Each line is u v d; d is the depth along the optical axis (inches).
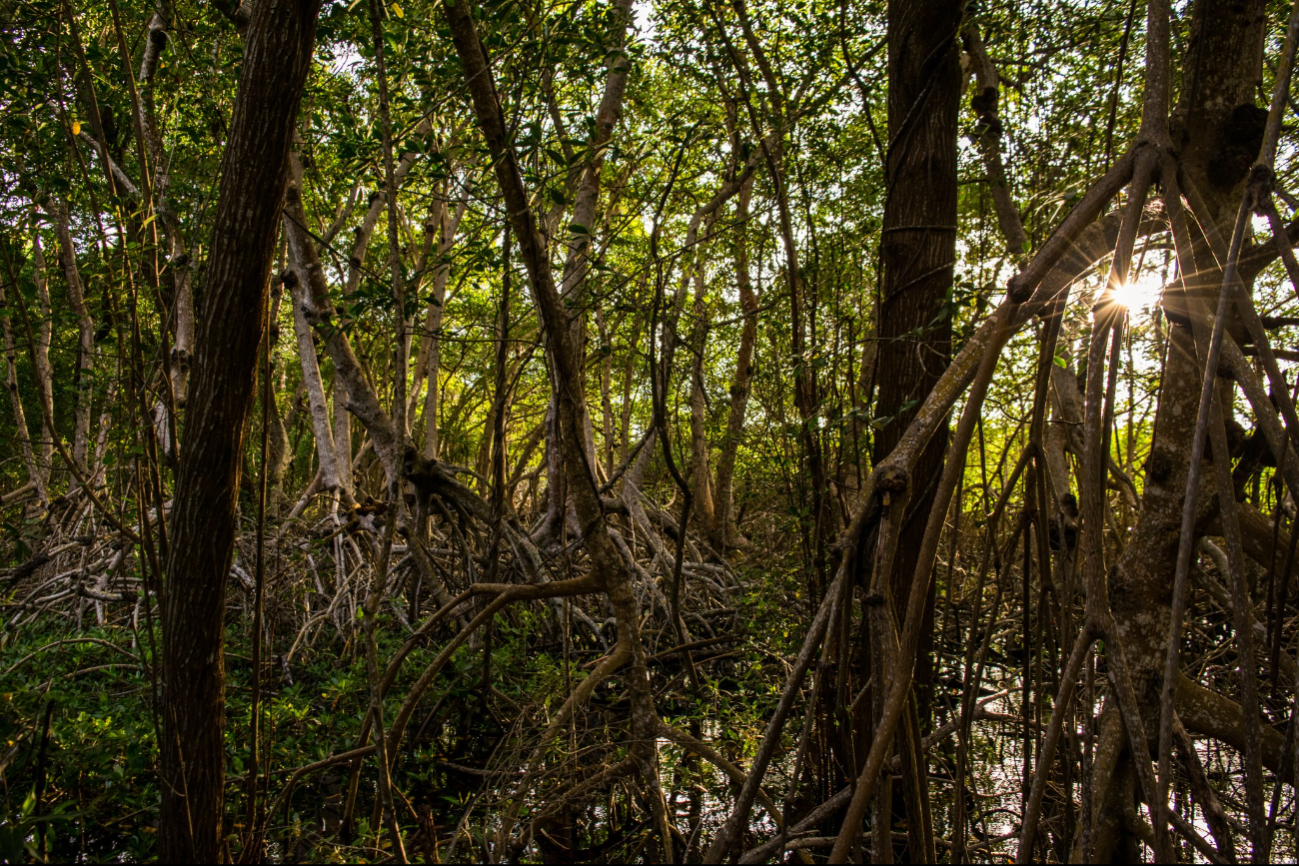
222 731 125.7
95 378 195.8
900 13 181.8
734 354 530.3
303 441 684.7
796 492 243.3
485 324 222.4
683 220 366.0
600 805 196.5
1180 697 129.5
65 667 239.1
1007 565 138.3
